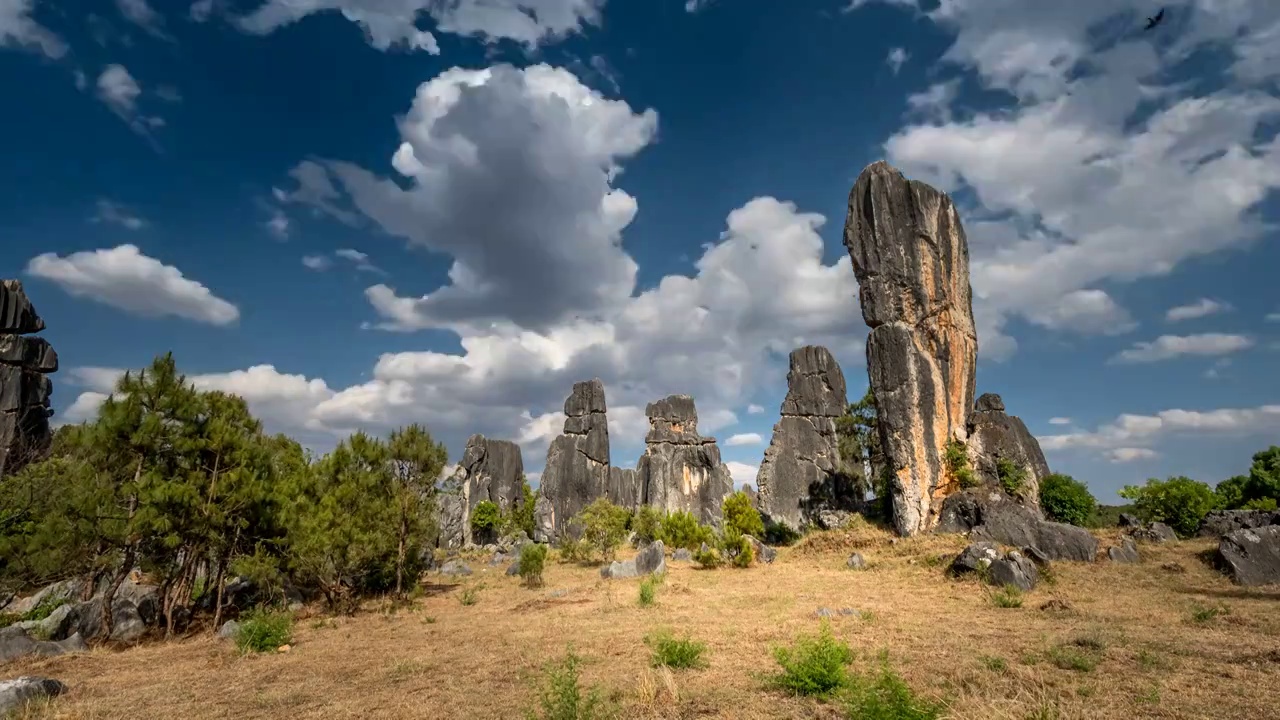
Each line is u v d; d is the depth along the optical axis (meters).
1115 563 23.09
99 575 22.33
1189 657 10.47
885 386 34.44
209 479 19.72
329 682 11.55
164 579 21.53
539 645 13.98
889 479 34.28
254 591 24.67
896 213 36.22
